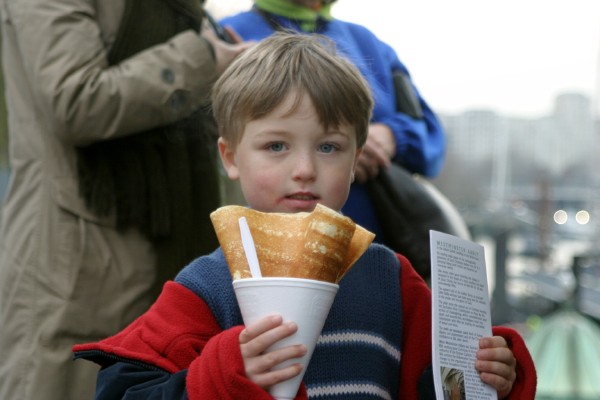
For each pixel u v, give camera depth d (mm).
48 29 3701
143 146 3805
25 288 3723
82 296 3701
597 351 5500
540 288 10867
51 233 3727
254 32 4410
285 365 2238
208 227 3936
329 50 2965
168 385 2418
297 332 2213
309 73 2650
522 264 16078
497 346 2656
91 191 3723
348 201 4227
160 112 3746
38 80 3688
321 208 2275
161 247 3809
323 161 2664
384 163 4238
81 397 3689
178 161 3855
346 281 2764
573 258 6527
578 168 22406
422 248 4230
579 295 6324
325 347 2648
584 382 5395
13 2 3770
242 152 2713
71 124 3656
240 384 2232
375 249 2895
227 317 2635
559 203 21688
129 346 2609
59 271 3703
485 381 2611
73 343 3691
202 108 3945
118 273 3746
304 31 4398
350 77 2719
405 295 2867
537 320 9062
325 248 2254
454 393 2512
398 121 4457
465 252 2678
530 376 2779
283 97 2627
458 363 2561
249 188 2697
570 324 5656
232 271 2328
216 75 3912
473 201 23875
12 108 3877
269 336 2174
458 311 2600
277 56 2707
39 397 3646
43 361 3656
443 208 4344
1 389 3742
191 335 2600
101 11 3871
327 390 2605
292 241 2283
